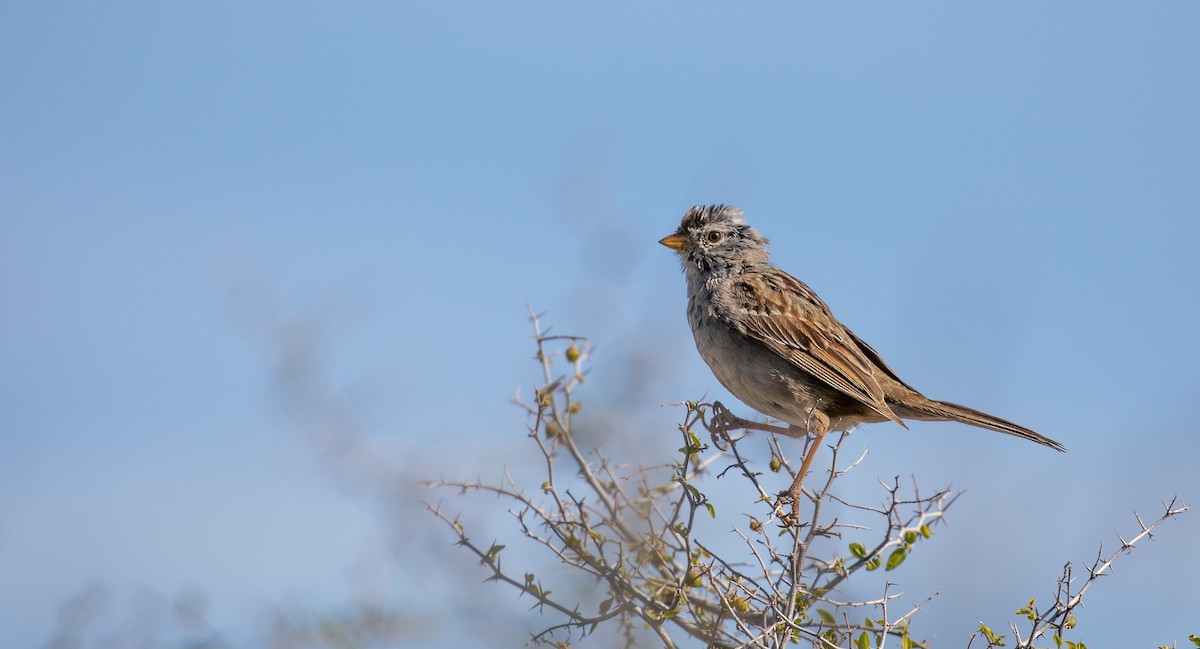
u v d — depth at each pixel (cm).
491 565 937
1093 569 825
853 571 899
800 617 867
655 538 936
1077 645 815
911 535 920
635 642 910
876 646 863
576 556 948
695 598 974
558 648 888
